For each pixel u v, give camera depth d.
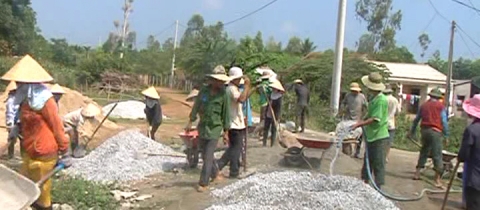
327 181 7.85
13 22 42.56
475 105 6.39
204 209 7.15
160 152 10.78
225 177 9.18
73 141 10.89
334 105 19.83
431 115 10.23
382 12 54.47
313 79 26.95
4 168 5.27
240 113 9.05
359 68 26.80
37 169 5.90
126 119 21.81
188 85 49.03
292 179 8.00
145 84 51.41
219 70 8.30
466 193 6.36
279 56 32.72
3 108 14.88
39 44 50.03
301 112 15.85
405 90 43.03
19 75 5.69
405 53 67.94
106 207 7.51
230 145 9.07
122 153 10.22
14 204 4.89
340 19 19.81
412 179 10.65
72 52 70.12
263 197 7.28
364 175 8.79
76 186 8.01
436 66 69.00
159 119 12.96
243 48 34.66
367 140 8.53
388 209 7.27
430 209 8.34
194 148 9.76
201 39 44.56
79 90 42.22
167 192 8.35
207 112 8.30
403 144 18.25
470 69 68.50
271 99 13.33
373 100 8.44
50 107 5.85
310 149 10.80
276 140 12.84
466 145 6.23
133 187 8.77
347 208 6.89
